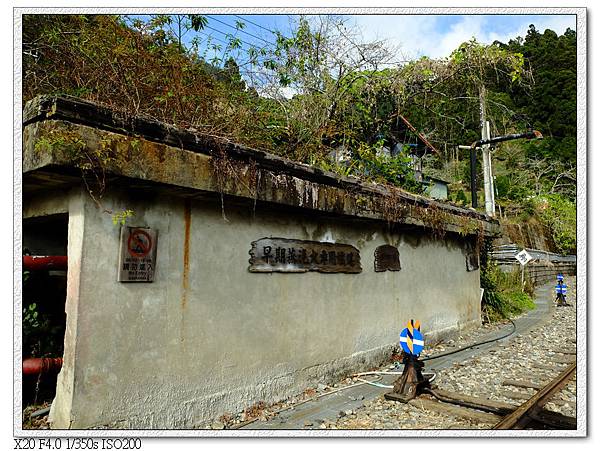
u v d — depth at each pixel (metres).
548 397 5.82
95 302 3.88
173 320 4.50
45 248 5.88
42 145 3.52
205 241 4.90
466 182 37.16
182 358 4.55
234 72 8.32
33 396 4.84
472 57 11.03
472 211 10.80
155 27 6.66
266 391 5.45
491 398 5.91
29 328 4.95
